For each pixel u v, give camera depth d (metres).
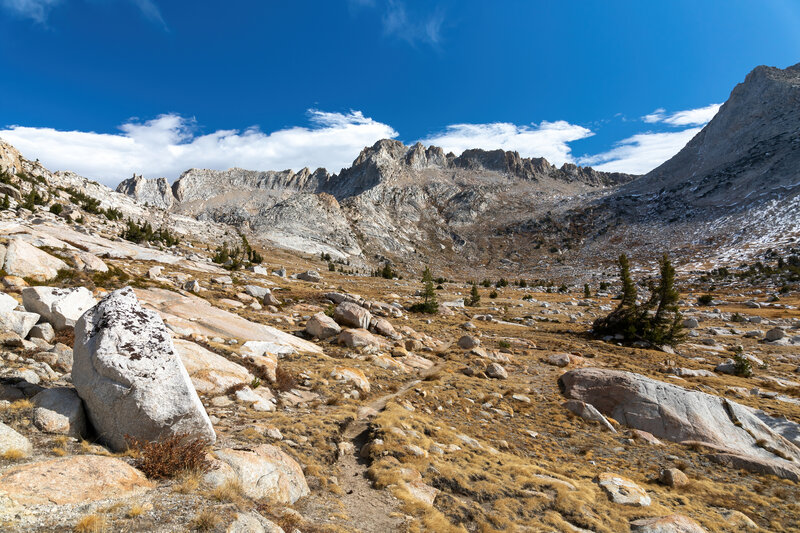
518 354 38.62
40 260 25.61
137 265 47.69
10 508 5.96
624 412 23.81
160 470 8.47
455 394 24.20
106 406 9.46
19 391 10.35
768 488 17.06
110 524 6.29
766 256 158.38
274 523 7.83
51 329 15.04
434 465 13.59
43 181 122.81
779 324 62.81
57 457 8.11
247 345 22.77
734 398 28.23
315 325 33.41
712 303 90.00
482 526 10.79
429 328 47.88
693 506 14.73
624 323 48.84
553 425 22.27
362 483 12.06
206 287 45.50
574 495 13.30
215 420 13.24
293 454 12.12
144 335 10.41
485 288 135.12
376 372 25.70
